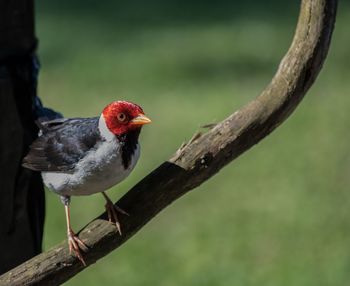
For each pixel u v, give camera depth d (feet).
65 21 72.69
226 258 38.34
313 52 19.74
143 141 49.39
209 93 56.65
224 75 59.82
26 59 23.17
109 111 21.59
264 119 20.07
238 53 64.03
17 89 22.85
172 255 38.88
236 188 44.42
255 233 40.27
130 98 56.03
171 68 61.11
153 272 37.65
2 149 22.67
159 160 46.88
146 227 41.37
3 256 23.24
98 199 42.98
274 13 73.72
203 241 39.75
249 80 58.95
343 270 36.83
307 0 19.56
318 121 51.34
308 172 45.60
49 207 42.60
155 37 68.13
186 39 67.41
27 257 23.68
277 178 45.14
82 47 65.87
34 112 23.56
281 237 39.68
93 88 57.98
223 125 20.22
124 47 65.67
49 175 22.67
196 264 38.01
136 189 20.30
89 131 22.04
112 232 20.15
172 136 49.90
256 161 46.96
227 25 70.79
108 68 61.36
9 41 22.85
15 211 23.21
